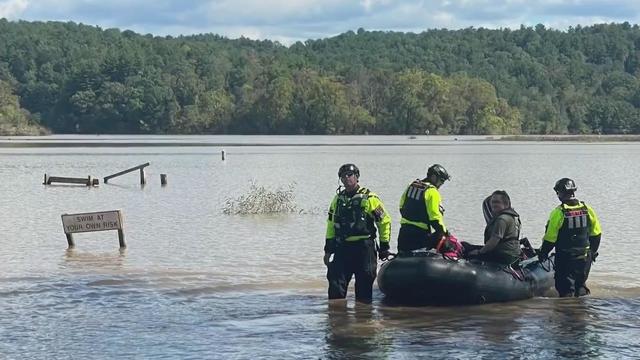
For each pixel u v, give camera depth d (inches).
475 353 368.2
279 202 967.6
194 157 2466.8
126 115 6220.5
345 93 5954.7
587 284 518.0
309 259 625.0
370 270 455.5
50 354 368.5
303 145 3639.3
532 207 995.3
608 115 6264.8
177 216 925.8
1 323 420.8
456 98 5802.2
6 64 7253.9
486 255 471.5
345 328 411.2
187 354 368.2
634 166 1967.3
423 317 432.8
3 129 5516.7
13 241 727.7
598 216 906.1
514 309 450.0
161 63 7071.9
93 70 6510.8
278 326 415.5
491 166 1952.5
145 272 565.9
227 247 687.7
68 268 584.4
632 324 417.4
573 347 377.1
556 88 7445.9
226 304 463.8
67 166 1989.4
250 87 6289.4
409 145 3673.7
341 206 454.0
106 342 386.9
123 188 1338.6
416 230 459.2
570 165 2009.1
